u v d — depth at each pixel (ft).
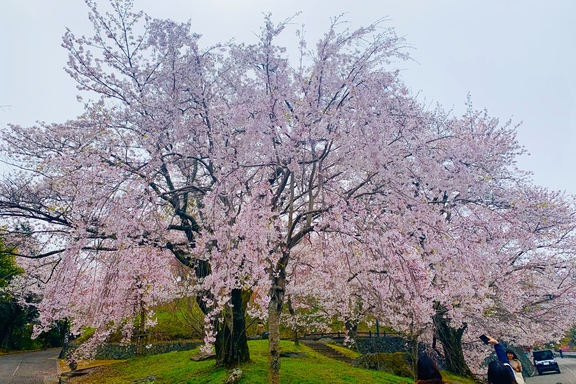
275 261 22.50
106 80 28.30
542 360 70.95
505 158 37.35
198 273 29.73
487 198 32.60
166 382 28.94
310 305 45.83
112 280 23.82
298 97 26.25
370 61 25.72
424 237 23.65
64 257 21.66
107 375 37.76
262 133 23.94
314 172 26.32
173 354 43.55
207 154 26.68
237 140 25.39
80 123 28.25
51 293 24.63
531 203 31.14
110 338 52.08
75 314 28.17
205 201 21.81
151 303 33.09
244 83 31.17
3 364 54.54
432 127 37.58
